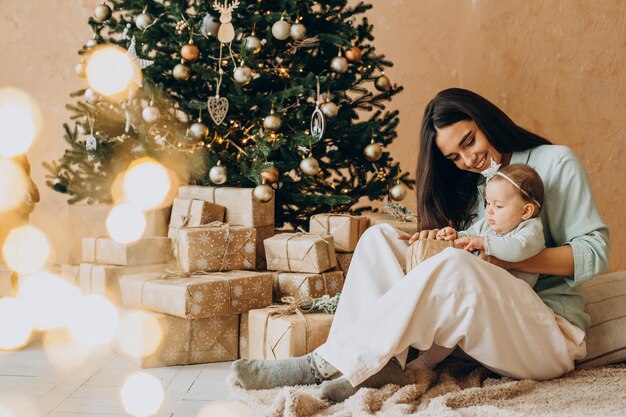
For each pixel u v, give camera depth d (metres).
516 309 1.94
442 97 2.24
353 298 2.12
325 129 3.40
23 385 2.24
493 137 2.20
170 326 2.53
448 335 1.93
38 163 4.59
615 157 4.29
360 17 4.69
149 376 2.38
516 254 1.97
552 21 4.34
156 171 3.30
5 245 3.83
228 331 2.64
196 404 2.06
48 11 4.58
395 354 1.89
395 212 3.28
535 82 4.40
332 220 3.09
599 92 4.29
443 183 2.40
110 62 3.34
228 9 3.09
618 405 1.83
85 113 3.55
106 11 3.44
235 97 3.20
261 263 3.09
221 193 3.12
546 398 1.90
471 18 4.61
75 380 2.32
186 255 2.75
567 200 2.12
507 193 2.03
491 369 2.07
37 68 4.59
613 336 2.23
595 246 2.05
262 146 3.11
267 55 3.46
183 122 3.45
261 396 2.02
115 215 3.09
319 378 2.05
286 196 3.38
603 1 4.26
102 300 2.89
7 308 3.34
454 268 1.89
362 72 3.57
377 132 3.51
